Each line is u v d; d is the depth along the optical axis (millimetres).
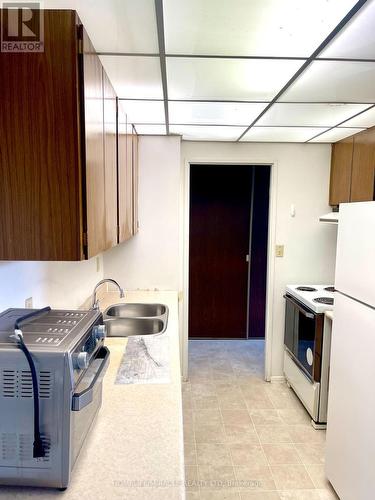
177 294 2891
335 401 1849
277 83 1706
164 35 1247
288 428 2547
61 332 968
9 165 965
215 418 2664
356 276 1632
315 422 2539
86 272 2398
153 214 2928
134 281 2982
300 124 2453
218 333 4367
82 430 977
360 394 1586
